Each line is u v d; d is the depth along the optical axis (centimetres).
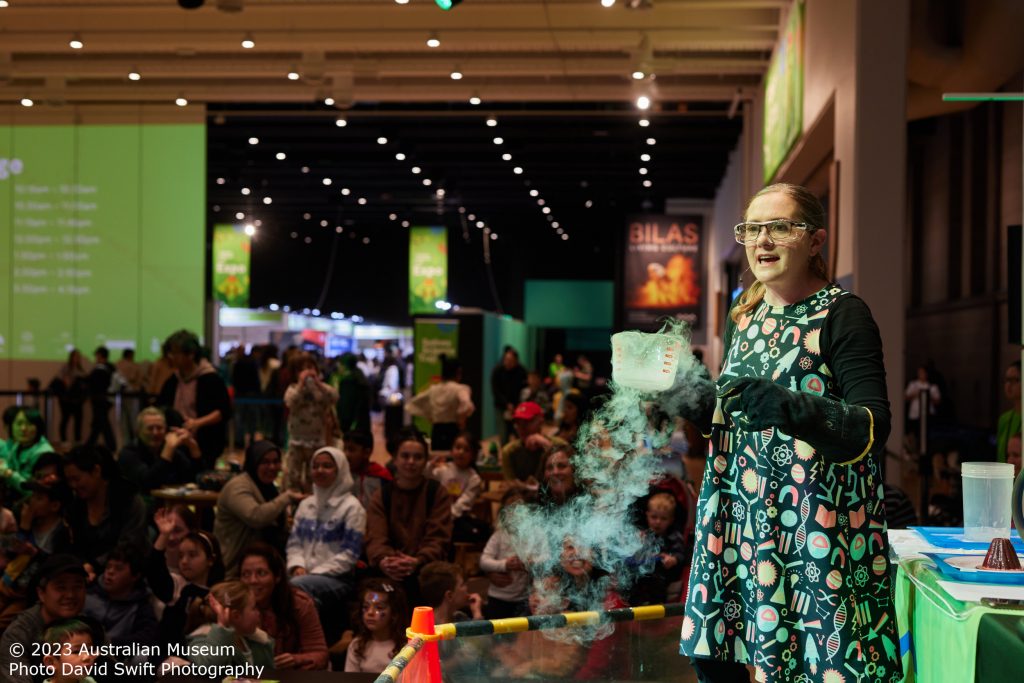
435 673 187
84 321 1449
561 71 1218
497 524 433
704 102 1453
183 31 1094
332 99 1281
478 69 1225
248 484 532
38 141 1453
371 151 1825
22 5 1006
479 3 1021
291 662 375
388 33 1088
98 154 1452
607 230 2906
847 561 154
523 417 665
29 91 1368
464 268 3047
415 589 473
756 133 1309
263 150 1802
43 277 1449
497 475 749
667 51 1178
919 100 789
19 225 1450
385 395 2270
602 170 1922
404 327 2839
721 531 164
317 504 502
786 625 156
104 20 1098
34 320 1450
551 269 2962
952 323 941
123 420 1223
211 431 724
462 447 655
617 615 215
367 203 2461
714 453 167
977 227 862
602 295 2817
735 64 1138
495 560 422
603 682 216
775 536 158
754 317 167
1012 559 168
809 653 154
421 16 1081
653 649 221
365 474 618
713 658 161
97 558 470
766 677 155
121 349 1447
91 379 1299
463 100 1365
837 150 712
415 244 2519
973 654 145
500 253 3052
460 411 1012
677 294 2031
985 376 853
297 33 1097
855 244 637
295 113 1507
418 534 504
